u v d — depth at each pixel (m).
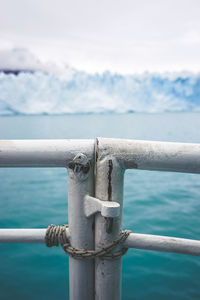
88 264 0.99
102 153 0.89
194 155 0.83
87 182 0.92
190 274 3.79
